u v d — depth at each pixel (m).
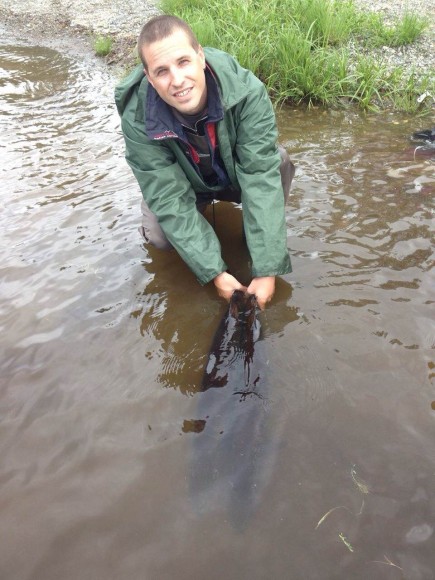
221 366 2.45
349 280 3.00
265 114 2.79
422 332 2.60
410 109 5.25
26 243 3.62
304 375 2.42
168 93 2.52
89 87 6.67
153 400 2.41
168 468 2.09
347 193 3.86
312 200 3.79
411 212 3.57
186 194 2.95
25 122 5.71
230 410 2.24
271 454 2.08
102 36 8.59
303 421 2.21
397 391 2.32
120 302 3.05
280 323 2.73
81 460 2.16
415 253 3.17
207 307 2.98
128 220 3.78
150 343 2.75
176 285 3.16
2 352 2.74
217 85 2.63
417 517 1.84
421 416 2.20
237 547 1.81
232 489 1.96
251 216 2.85
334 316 2.75
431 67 5.87
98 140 5.13
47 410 2.40
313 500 1.92
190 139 2.83
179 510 1.94
